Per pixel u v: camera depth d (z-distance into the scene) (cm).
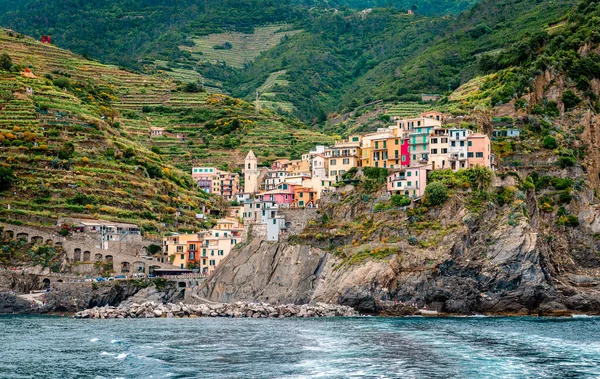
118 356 16150
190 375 14000
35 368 14962
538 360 15100
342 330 19875
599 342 17388
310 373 14000
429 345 16912
